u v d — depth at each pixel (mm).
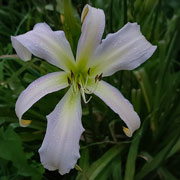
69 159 160
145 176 242
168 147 219
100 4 282
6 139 187
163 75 250
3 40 296
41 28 172
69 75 178
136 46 177
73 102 174
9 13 316
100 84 180
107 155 227
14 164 189
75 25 224
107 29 260
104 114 245
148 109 244
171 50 244
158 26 279
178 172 270
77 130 165
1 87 224
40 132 225
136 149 221
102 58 180
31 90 166
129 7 254
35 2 285
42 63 231
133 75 263
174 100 251
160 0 247
